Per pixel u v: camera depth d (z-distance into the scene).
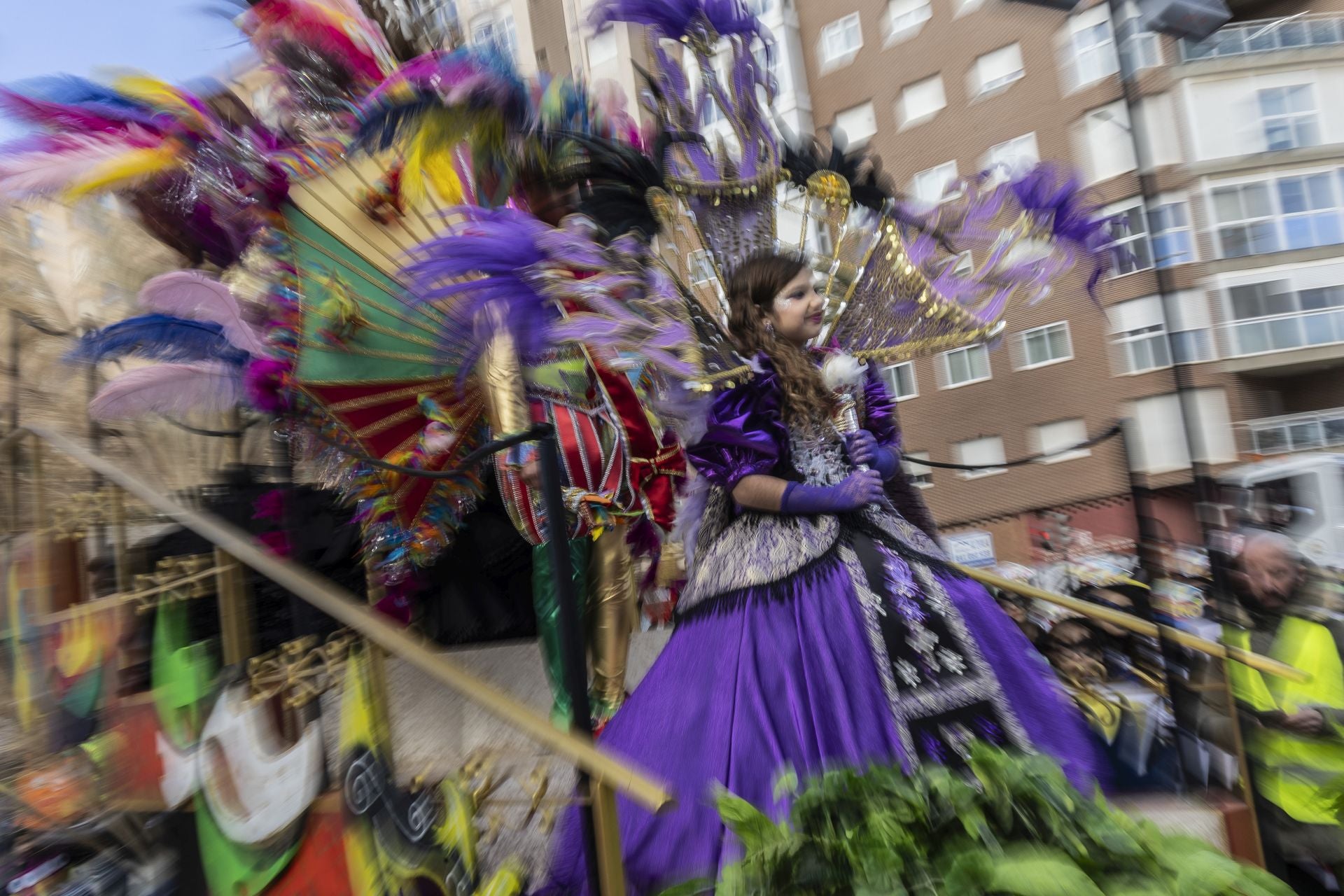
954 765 2.46
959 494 5.49
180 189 3.02
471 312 2.47
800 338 3.10
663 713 2.67
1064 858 1.68
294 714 2.35
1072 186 3.30
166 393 3.02
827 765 2.42
